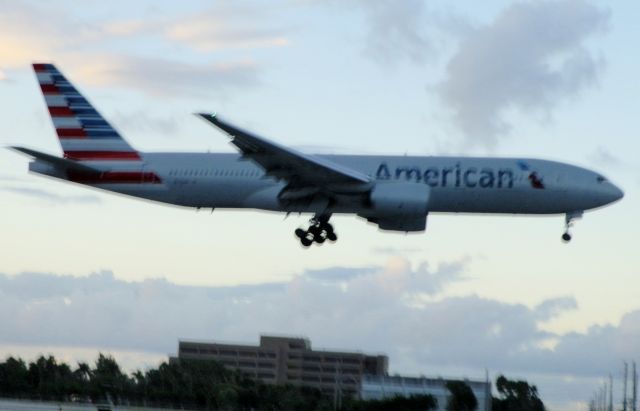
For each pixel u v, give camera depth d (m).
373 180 108.56
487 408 128.12
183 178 116.50
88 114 120.94
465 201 110.38
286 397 143.88
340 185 108.25
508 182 109.38
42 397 138.62
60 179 119.44
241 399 141.62
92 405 128.88
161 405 140.25
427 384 131.75
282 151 102.19
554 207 110.06
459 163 110.94
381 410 125.19
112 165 119.19
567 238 112.44
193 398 141.12
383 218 111.38
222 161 116.50
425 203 107.12
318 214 113.75
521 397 134.38
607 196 109.44
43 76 122.12
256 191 114.56
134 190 117.94
